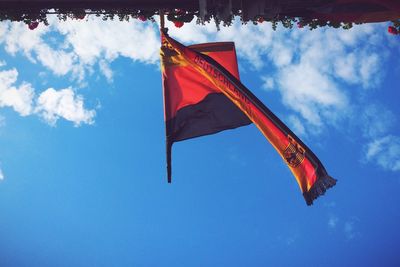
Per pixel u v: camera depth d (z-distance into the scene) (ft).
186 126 9.43
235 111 9.51
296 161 8.45
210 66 9.12
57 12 9.90
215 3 9.43
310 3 9.71
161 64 9.62
